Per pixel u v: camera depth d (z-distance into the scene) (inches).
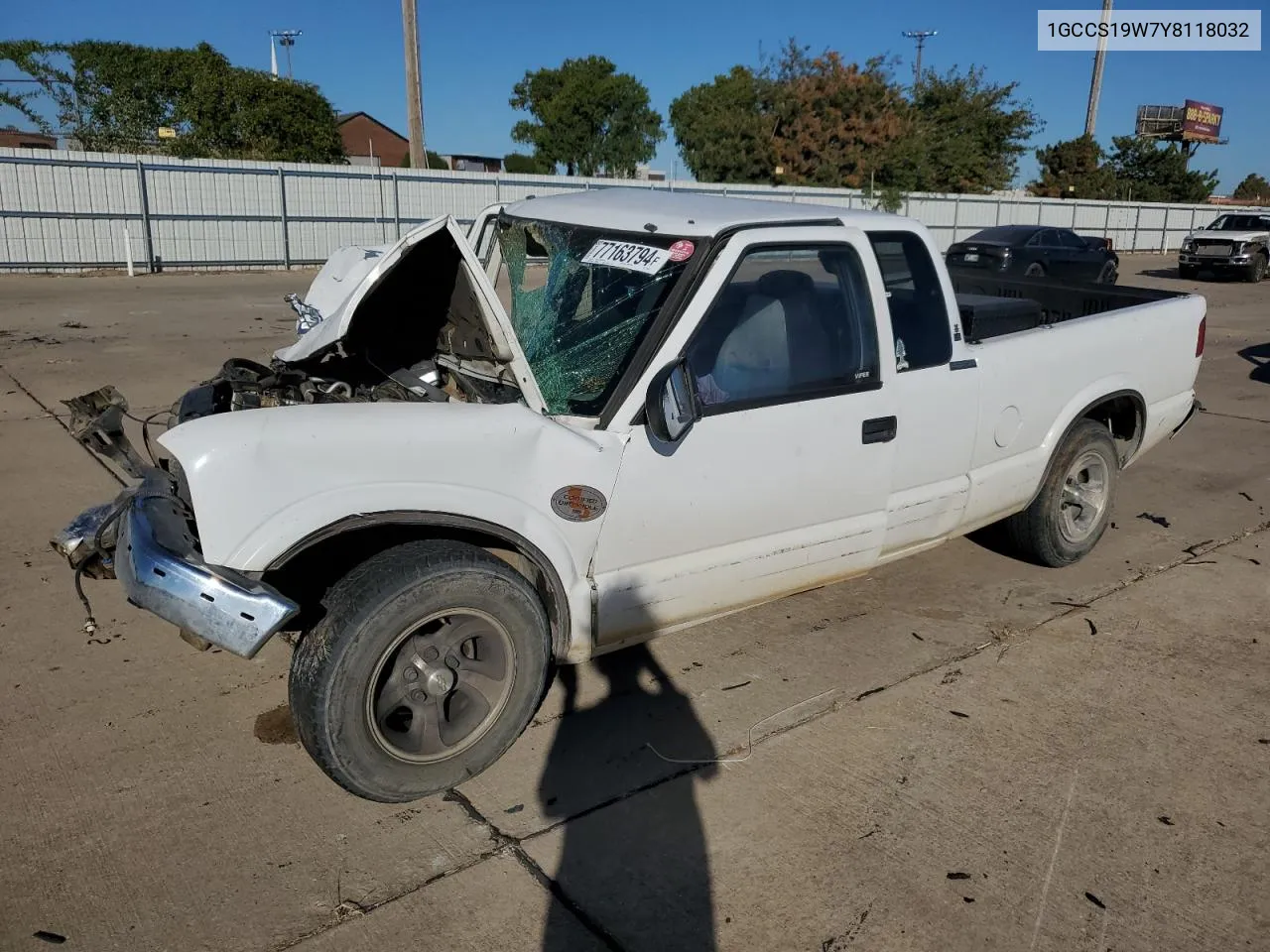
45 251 785.6
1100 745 141.5
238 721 141.7
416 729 122.0
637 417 128.6
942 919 107.0
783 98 1414.9
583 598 130.9
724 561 142.8
